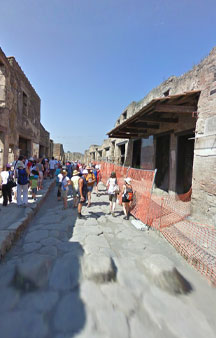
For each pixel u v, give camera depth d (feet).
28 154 41.63
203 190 16.16
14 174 20.34
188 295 8.24
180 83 23.04
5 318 6.61
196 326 6.68
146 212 16.38
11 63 28.86
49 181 38.42
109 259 10.02
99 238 13.52
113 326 6.46
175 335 6.28
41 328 6.27
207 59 16.40
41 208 21.77
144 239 13.78
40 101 50.34
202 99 16.58
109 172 35.60
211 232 13.92
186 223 15.69
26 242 12.68
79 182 17.57
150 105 17.40
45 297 7.67
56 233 14.14
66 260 10.25
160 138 30.86
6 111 24.03
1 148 23.67
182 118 22.93
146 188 17.03
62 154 104.32
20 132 33.83
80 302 7.47
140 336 6.17
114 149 59.00
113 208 18.94
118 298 7.79
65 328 6.31
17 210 17.70
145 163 34.24
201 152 16.55
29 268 8.75
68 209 20.94
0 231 12.20
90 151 102.63
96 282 8.66
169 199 20.54
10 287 8.16
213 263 10.20
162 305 7.57
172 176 25.41
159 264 9.58
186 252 11.43
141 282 8.84
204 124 16.31
